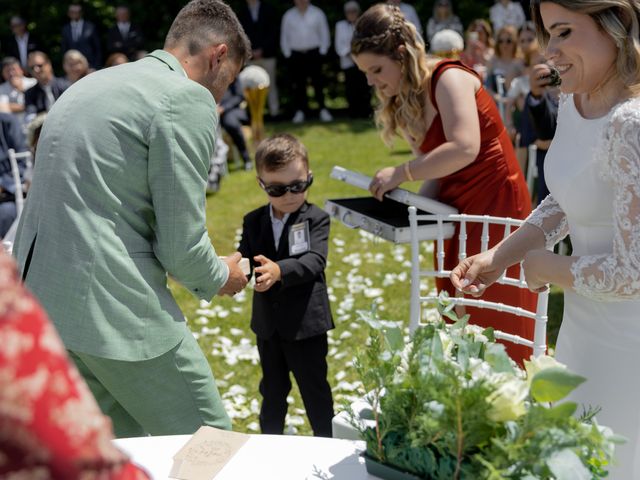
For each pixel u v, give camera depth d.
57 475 0.97
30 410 0.95
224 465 1.88
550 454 1.42
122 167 2.40
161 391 2.56
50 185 2.43
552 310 5.43
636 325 2.15
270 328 3.36
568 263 2.07
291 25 14.32
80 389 1.02
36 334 0.99
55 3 15.20
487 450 1.46
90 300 2.39
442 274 3.19
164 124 2.39
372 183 3.50
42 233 2.43
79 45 14.25
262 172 3.27
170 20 15.55
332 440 1.96
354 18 14.02
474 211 3.48
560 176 2.17
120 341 2.43
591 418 1.73
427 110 3.43
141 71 2.50
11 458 0.95
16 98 10.82
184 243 2.44
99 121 2.40
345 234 7.37
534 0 2.11
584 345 2.26
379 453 1.65
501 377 1.52
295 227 3.32
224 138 10.95
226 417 2.71
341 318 5.10
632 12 1.91
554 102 6.04
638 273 1.94
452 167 3.32
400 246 6.97
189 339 2.62
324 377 3.42
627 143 1.91
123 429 2.76
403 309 5.57
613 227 2.07
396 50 3.33
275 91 14.79
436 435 1.50
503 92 8.94
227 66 2.68
